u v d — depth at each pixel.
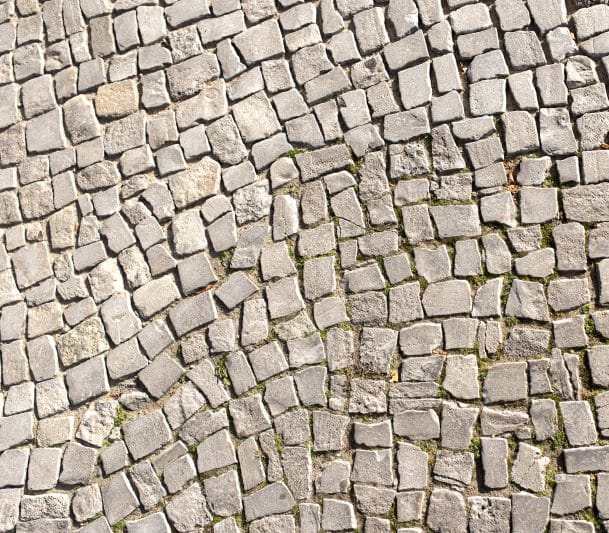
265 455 2.69
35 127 3.21
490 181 2.81
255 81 3.10
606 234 2.70
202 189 3.00
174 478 2.71
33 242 3.07
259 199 2.95
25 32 3.36
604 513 2.49
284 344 2.78
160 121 3.12
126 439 2.77
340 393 2.70
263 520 2.63
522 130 2.84
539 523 2.51
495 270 2.73
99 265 2.98
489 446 2.59
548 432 2.57
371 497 2.60
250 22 3.18
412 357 2.70
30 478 2.79
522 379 2.62
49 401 2.86
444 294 2.74
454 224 2.79
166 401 2.79
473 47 2.97
